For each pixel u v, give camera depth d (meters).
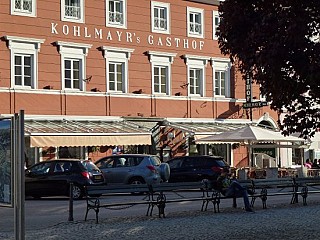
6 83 34.09
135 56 39.53
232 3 11.54
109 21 38.47
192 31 42.47
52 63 35.97
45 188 27.36
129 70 39.19
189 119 41.84
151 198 22.64
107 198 27.14
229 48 11.69
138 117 39.16
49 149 35.41
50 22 36.03
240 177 35.72
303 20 10.52
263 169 36.94
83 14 37.38
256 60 11.16
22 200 11.30
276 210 21.72
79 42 37.06
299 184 24.73
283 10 10.88
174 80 41.38
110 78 38.50
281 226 16.94
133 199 26.30
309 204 24.22
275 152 46.31
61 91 36.12
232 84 44.25
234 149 44.06
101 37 38.03
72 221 18.56
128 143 36.25
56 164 27.64
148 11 40.28
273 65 10.87
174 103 41.25
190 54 42.16
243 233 15.51
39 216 20.34
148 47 40.12
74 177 27.17
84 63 37.28
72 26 36.88
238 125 43.91
